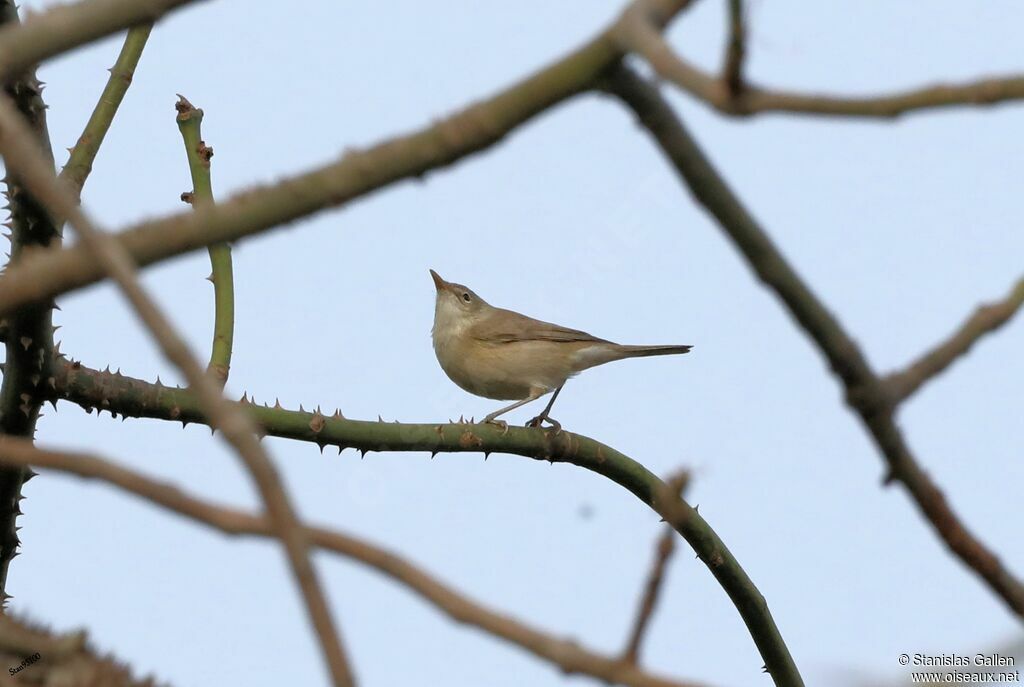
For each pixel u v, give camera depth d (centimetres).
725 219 450
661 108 441
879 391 476
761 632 1064
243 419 377
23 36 474
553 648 380
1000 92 392
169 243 464
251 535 377
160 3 488
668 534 383
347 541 396
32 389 945
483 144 459
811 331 466
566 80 444
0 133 397
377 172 464
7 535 995
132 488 381
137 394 954
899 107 393
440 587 393
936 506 486
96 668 502
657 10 433
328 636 361
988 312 504
